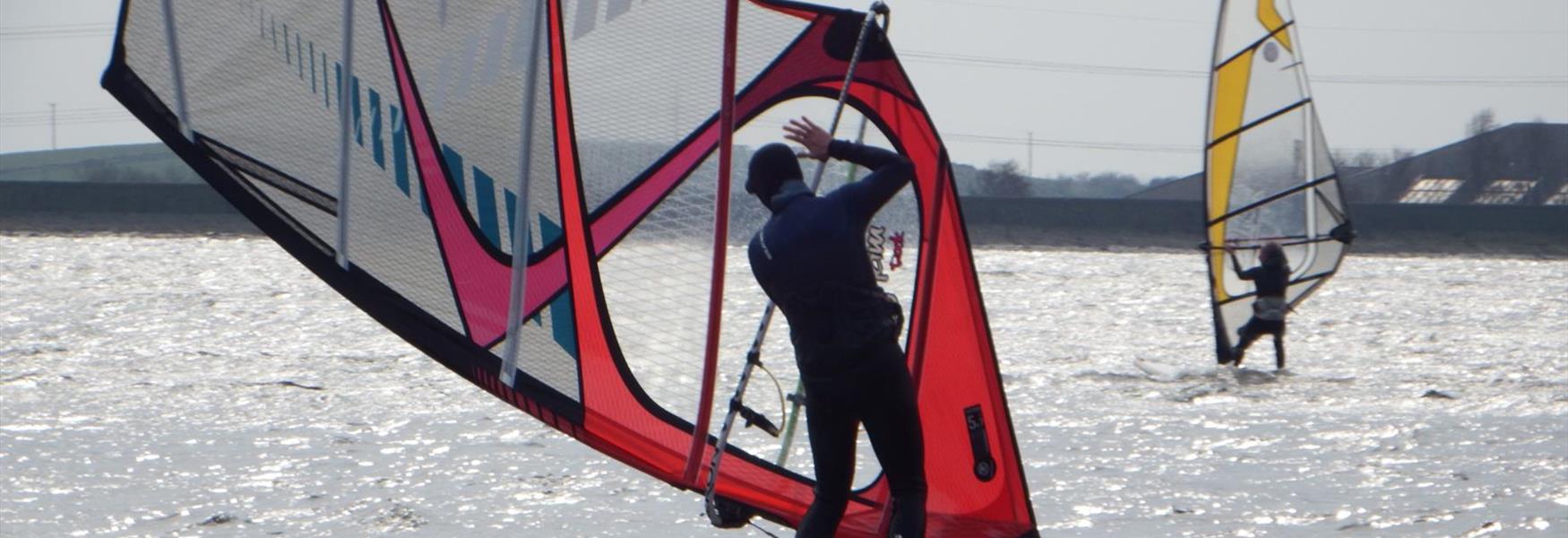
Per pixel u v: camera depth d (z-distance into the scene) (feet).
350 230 75.72
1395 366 223.30
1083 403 171.63
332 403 162.50
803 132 67.46
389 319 75.20
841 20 70.49
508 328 72.02
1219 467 124.06
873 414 65.16
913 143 72.84
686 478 71.10
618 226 71.41
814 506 67.36
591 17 70.69
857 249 65.31
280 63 76.28
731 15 65.67
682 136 70.69
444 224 74.02
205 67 76.38
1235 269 223.92
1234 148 234.17
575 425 72.23
